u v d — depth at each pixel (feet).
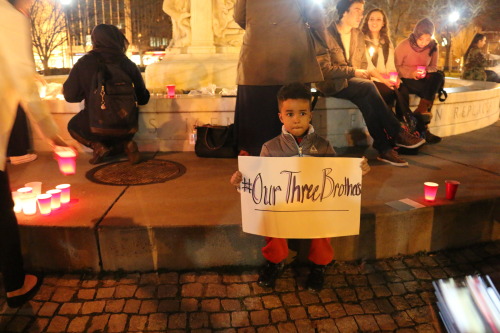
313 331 8.51
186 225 10.36
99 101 14.70
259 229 9.01
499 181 14.03
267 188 8.79
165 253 10.43
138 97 16.57
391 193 12.73
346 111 19.04
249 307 9.23
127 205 11.87
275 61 13.35
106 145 16.30
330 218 8.86
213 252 10.50
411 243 11.38
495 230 12.31
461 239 11.93
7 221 8.77
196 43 25.71
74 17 118.11
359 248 10.99
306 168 8.63
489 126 25.75
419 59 19.62
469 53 36.40
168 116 18.56
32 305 9.25
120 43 15.35
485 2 104.94
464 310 6.91
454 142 20.85
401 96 18.07
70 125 16.22
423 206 11.37
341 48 16.99
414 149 17.98
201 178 14.62
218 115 18.56
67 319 8.81
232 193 12.95
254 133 14.42
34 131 18.47
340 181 8.73
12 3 8.21
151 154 18.28
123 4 167.94
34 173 15.37
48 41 99.09
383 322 8.78
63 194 11.93
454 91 23.54
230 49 26.48
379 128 16.78
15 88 8.08
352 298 9.57
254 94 14.05
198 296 9.58
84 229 10.24
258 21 13.34
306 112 9.11
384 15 19.15
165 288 9.86
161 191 13.20
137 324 8.66
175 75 24.66
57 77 35.68
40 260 10.48
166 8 26.61
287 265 10.82
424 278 10.39
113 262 10.43
